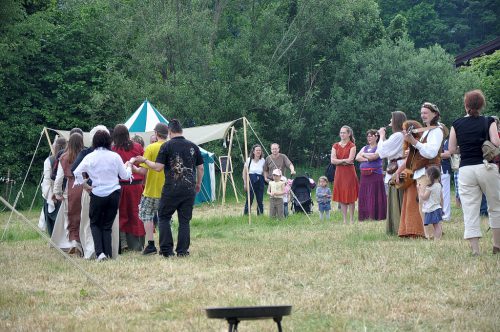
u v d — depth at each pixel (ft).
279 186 60.90
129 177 36.99
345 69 148.05
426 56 143.84
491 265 28.81
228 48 139.54
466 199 31.37
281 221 58.18
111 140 36.94
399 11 196.54
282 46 147.95
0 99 118.32
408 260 31.19
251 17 148.66
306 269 30.14
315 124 149.48
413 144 37.68
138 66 130.52
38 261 36.76
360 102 143.64
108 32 131.34
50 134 121.39
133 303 24.97
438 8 194.90
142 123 67.87
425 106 38.14
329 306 23.43
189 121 133.28
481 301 23.20
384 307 23.04
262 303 23.84
